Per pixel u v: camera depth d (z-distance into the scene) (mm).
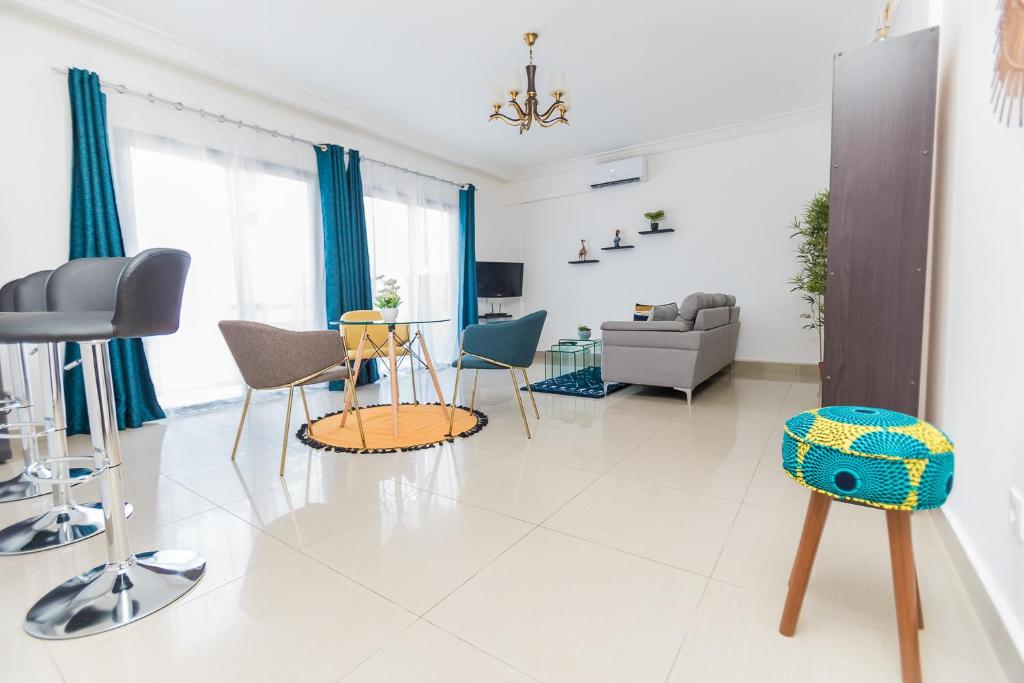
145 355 3389
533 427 3154
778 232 5074
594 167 5973
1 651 1183
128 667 1128
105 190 3119
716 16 3133
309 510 1956
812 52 3613
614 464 2439
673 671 1096
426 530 1773
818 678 1064
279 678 1090
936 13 1934
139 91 3326
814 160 4848
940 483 985
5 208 2799
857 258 1954
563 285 6609
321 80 3947
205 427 3277
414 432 3041
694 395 4164
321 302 4559
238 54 3521
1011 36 1111
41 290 2000
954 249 1650
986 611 1185
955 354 1600
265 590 1420
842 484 1042
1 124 2773
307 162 4402
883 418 1140
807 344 5020
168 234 3506
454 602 1355
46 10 2799
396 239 5320
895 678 1058
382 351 3764
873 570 1476
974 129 1471
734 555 1577
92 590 1363
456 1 2912
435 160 5832
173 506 2006
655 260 5852
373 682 1076
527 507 1955
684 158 5562
